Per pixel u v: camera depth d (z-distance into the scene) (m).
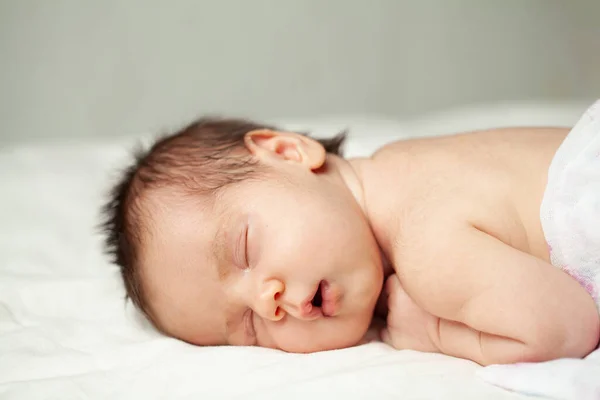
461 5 2.79
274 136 1.27
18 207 1.73
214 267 1.11
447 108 2.87
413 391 0.90
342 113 2.82
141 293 1.18
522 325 0.93
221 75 2.72
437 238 1.02
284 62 2.74
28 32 2.59
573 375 0.88
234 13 2.68
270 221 1.08
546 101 2.86
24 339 1.15
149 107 2.70
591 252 1.01
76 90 2.66
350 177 1.20
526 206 1.07
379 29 2.77
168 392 0.97
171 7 2.64
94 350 1.12
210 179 1.17
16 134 2.66
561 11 2.82
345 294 1.08
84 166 2.01
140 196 1.20
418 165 1.16
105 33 2.62
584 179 1.03
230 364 1.02
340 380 0.93
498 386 0.91
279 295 1.06
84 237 1.59
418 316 1.09
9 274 1.37
